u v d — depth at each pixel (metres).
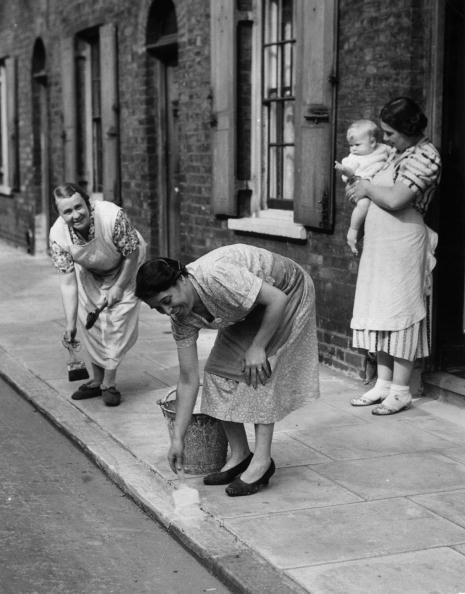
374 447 5.55
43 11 14.69
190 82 9.85
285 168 8.60
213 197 9.26
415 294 6.10
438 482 4.96
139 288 4.25
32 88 15.52
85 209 6.10
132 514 4.75
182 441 4.56
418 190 5.91
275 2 8.54
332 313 7.49
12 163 16.62
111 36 11.78
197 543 4.20
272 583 3.79
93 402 6.58
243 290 4.32
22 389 7.04
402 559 4.00
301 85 7.59
